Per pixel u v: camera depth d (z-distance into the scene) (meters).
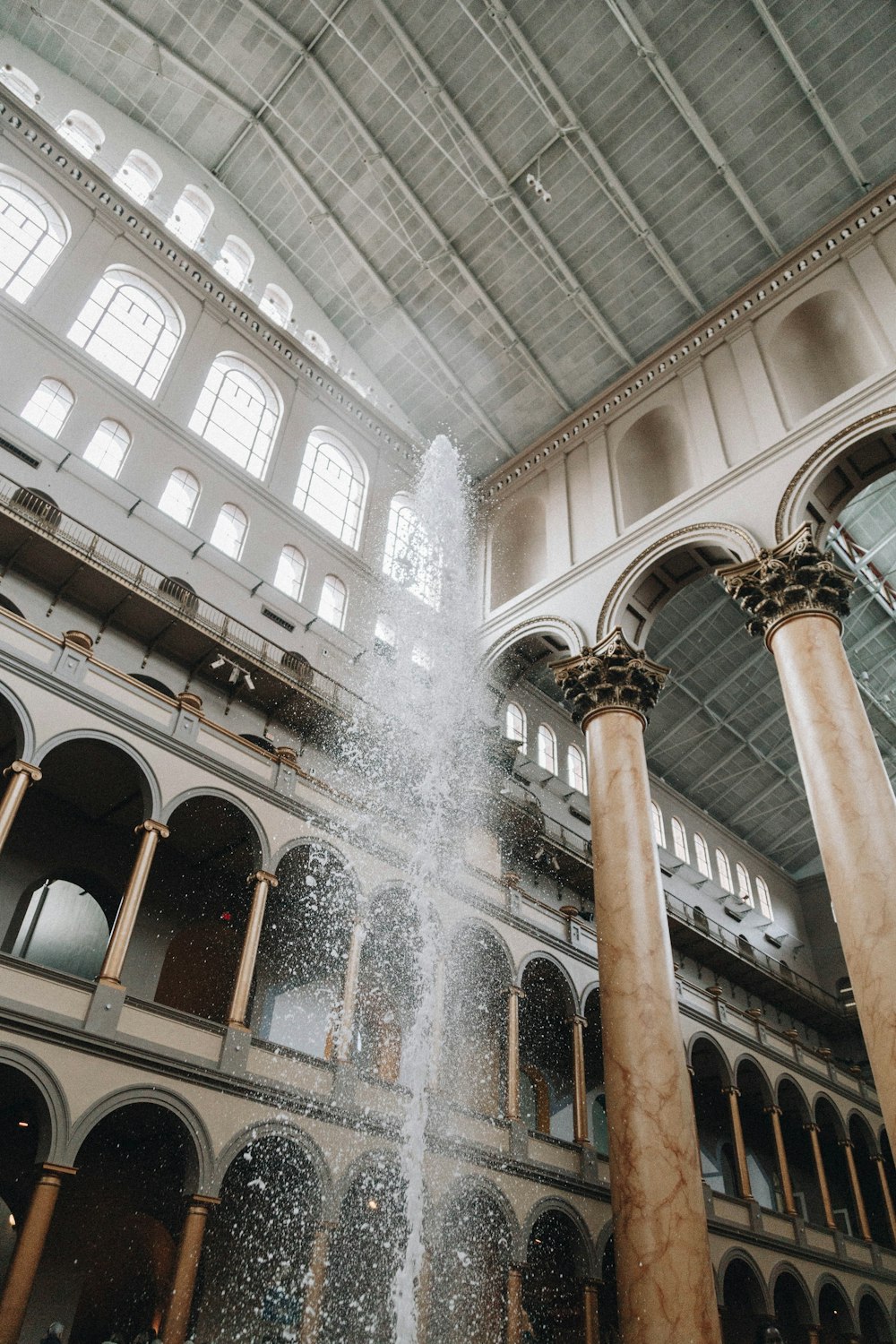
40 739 13.13
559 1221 17.19
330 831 16.34
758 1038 24.94
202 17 22.83
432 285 26.58
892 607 29.88
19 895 14.86
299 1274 14.20
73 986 12.12
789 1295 22.77
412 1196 14.40
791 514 18.64
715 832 33.97
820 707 15.15
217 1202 12.16
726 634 30.02
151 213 23.14
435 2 21.89
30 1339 12.93
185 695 15.41
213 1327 13.64
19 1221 13.54
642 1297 11.80
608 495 23.45
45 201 21.45
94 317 21.27
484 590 25.39
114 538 18.88
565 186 24.02
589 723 18.44
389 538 26.17
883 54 21.12
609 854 16.02
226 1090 12.91
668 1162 12.70
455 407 28.42
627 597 21.03
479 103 23.28
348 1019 15.02
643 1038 13.79
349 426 26.75
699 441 22.03
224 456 22.33
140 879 13.41
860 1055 32.97
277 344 25.39
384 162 24.58
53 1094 11.27
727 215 23.70
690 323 25.36
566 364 26.73
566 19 21.62
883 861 13.26
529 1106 20.03
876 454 19.02
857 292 20.88
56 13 22.38
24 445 18.09
